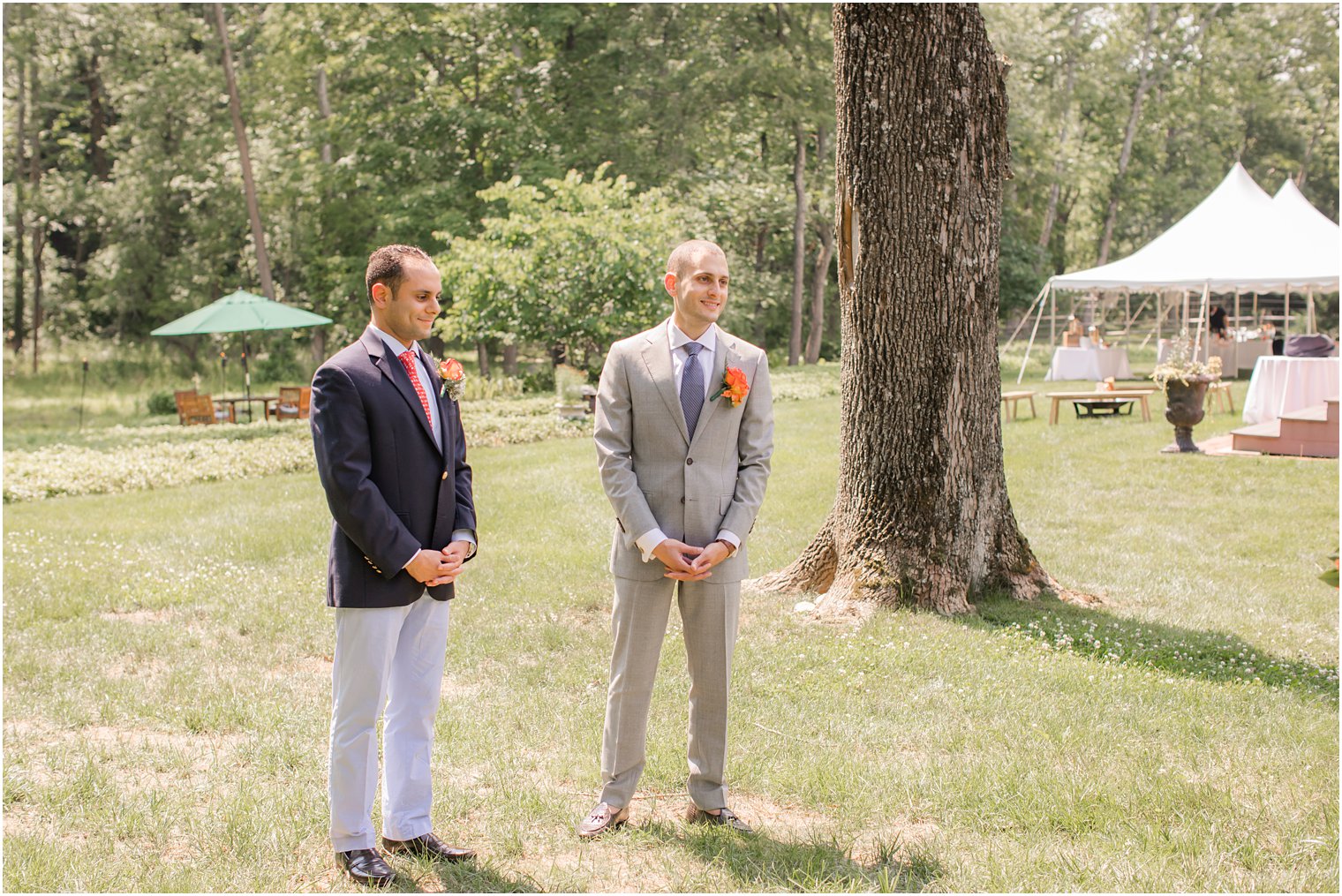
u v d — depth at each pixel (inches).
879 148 249.9
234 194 1272.1
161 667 218.4
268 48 1251.8
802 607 259.8
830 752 169.3
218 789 155.9
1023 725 182.7
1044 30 1332.4
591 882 127.0
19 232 1248.8
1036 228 1668.3
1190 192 1749.5
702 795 145.3
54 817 146.6
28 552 327.6
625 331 821.9
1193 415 488.7
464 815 148.4
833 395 808.9
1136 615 261.3
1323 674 219.5
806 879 126.9
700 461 139.9
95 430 761.0
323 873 129.8
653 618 141.3
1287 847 138.3
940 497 258.8
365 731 129.3
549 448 553.6
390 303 132.3
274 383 1214.3
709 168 1239.5
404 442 130.3
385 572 126.8
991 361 261.9
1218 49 1668.3
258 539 341.7
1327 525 358.0
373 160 1155.3
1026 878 128.1
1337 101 1857.8
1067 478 440.8
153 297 1331.2
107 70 1312.7
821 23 1162.0
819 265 1349.7
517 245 876.0
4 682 206.2
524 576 290.7
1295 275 729.0
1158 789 153.6
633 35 1112.8
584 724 182.9
